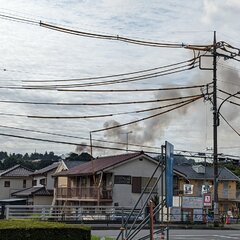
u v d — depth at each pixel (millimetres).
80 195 51406
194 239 24797
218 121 36250
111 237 21797
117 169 47594
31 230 12195
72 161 64000
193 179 61250
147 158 48312
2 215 32094
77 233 12797
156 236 20453
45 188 65562
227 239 25438
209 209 39312
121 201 47250
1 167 113688
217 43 32125
